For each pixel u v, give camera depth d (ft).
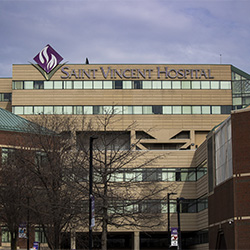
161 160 310.04
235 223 185.88
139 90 361.71
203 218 285.23
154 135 356.18
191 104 362.12
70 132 193.77
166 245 336.49
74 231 185.98
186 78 364.79
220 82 366.02
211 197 234.17
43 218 177.78
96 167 161.27
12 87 361.51
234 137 190.60
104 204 150.00
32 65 363.76
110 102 359.25
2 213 207.10
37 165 182.09
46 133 190.08
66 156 179.42
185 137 361.71
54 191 172.14
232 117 192.24
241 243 183.73
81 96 359.46
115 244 335.88
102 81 361.92
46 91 360.48
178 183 307.37
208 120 360.28
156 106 360.69
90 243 124.36
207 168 246.88
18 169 198.59
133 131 352.69
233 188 189.26
